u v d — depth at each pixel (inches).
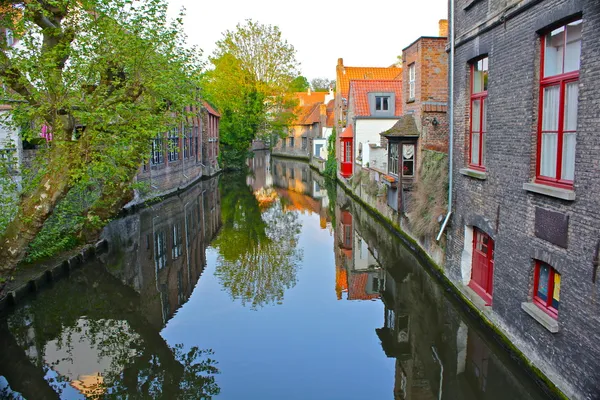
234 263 541.3
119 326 368.8
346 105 1133.1
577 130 211.8
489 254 325.1
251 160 2257.6
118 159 383.9
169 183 1029.8
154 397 266.7
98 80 390.9
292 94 1678.2
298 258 565.6
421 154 522.9
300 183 1341.0
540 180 249.1
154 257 557.3
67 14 360.2
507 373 280.7
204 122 1449.3
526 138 259.0
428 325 358.0
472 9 334.6
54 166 337.4
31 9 332.2
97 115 345.7
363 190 830.5
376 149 847.7
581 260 209.3
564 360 223.5
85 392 274.4
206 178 1421.0
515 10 265.3
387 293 433.1
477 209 330.6
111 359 314.2
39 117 351.6
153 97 411.2
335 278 481.4
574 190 214.4
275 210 907.4
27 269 430.6
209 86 1595.7
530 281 257.6
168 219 769.6
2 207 383.6
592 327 201.5
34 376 293.1
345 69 1318.9
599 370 197.0
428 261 458.0
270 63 1567.4
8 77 332.8
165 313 390.3
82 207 544.1
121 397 267.3
